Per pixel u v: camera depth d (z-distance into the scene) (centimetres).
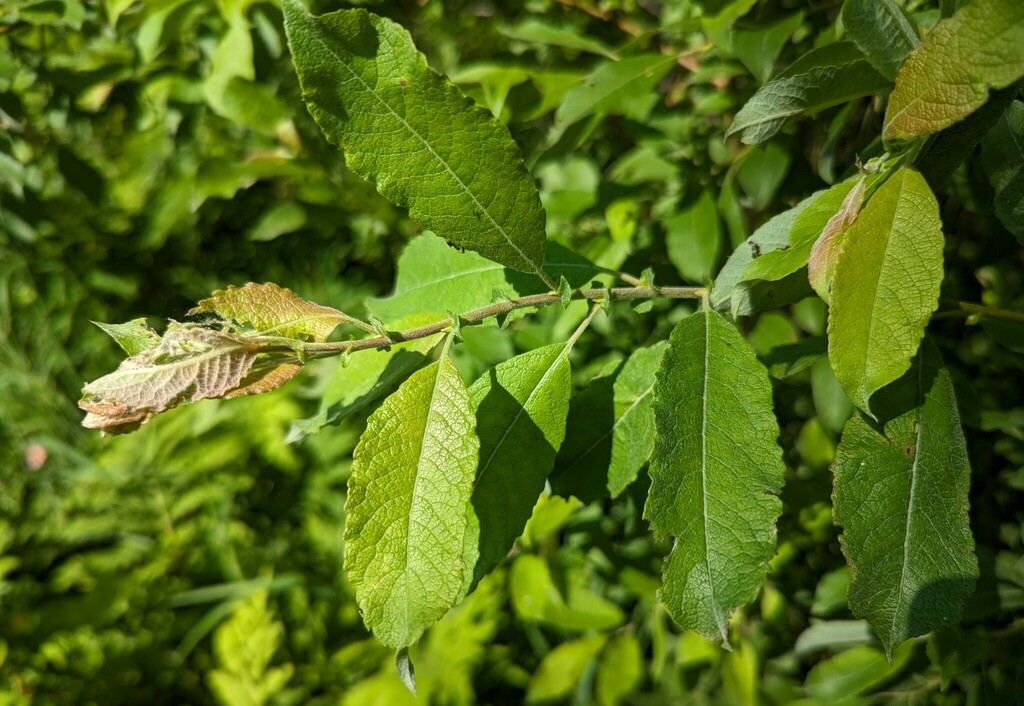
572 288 25
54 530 68
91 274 69
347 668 57
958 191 31
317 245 62
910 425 20
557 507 34
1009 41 16
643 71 33
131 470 65
